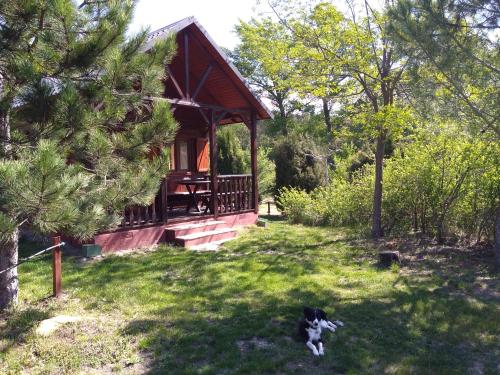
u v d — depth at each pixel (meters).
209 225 10.30
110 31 4.58
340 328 4.76
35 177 3.44
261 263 7.71
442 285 6.37
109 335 4.55
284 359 4.05
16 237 5.01
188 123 13.14
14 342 4.35
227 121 13.83
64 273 6.91
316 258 8.18
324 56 9.45
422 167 9.46
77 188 3.84
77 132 4.43
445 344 4.45
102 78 4.70
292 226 12.47
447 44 6.21
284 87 10.73
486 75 6.18
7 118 4.56
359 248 9.02
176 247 9.12
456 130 7.93
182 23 9.72
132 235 8.95
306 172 15.63
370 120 9.49
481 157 8.40
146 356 4.14
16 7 4.07
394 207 10.23
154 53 5.22
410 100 8.95
